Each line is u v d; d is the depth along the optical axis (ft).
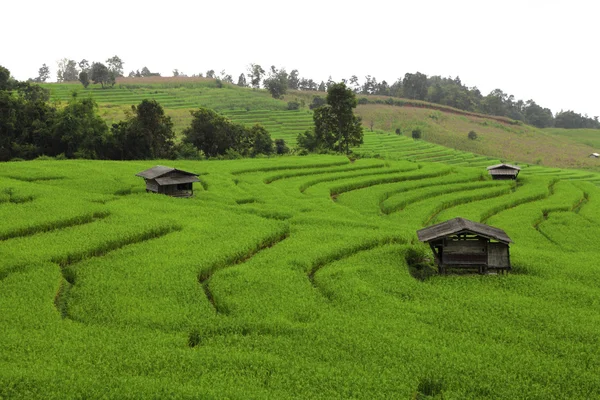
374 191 217.77
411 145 512.22
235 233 139.85
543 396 71.67
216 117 360.48
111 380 71.00
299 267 118.62
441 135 620.49
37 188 172.14
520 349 84.23
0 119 289.12
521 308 99.81
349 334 87.04
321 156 304.09
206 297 101.30
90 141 299.58
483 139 620.90
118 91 614.34
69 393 67.72
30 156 295.48
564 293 108.78
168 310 93.71
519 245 149.89
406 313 96.07
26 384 68.74
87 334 83.87
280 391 70.74
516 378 76.07
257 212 168.35
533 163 531.09
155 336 84.43
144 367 74.95
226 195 191.01
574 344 85.92
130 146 312.71
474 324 92.22
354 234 144.46
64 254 115.85
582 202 229.04
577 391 73.41
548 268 123.85
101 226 138.21
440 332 89.20
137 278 107.45
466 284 113.19
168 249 125.39
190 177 189.57
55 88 595.06
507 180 256.93
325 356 79.87
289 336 86.38
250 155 365.20
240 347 82.33
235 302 98.43
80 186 187.21
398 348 82.48
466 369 77.46
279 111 611.47
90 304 95.14
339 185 222.07
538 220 187.83
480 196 218.59
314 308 97.19
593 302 103.71
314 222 159.33
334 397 69.77
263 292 103.76
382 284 110.63
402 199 204.03
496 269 121.08
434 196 218.18
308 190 213.25
